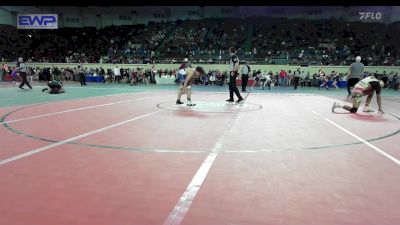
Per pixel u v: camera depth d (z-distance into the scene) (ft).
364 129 23.95
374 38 118.83
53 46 126.72
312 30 125.70
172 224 9.12
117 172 13.38
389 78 90.12
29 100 41.83
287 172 13.69
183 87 37.73
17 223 9.07
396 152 17.30
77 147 17.37
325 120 28.07
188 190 11.60
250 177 13.02
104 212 9.80
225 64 99.50
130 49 121.60
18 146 17.42
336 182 12.57
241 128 23.50
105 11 139.54
